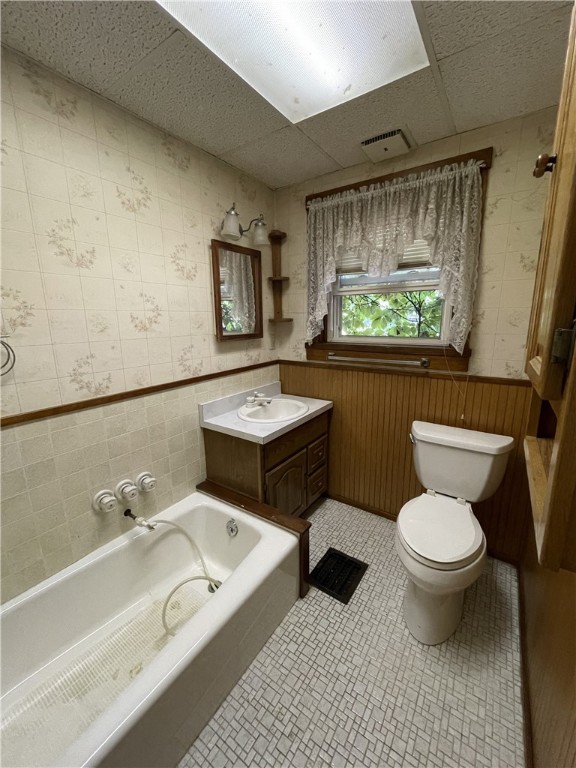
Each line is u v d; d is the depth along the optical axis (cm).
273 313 244
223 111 144
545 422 124
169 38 106
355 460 231
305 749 107
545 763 83
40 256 121
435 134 165
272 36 109
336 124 156
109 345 146
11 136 110
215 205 189
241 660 126
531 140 151
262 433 173
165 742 98
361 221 195
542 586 119
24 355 120
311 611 156
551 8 96
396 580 173
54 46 107
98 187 135
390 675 128
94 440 144
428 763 103
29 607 125
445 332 190
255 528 163
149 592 164
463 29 105
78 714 115
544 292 76
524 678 122
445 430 178
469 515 152
